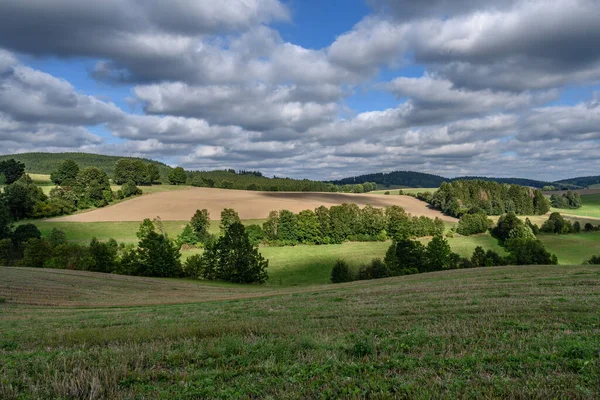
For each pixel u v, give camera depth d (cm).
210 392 685
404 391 644
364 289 2936
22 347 1188
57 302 3139
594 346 857
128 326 1600
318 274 7138
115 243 7769
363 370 787
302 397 642
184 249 8556
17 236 7844
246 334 1239
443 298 2031
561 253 8381
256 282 6581
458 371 746
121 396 681
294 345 984
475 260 7006
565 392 613
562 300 1669
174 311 2241
